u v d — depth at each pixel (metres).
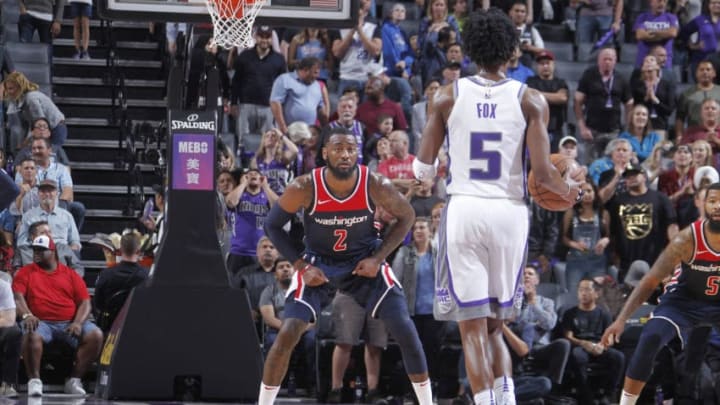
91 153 15.71
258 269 12.40
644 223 13.49
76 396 10.81
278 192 13.40
